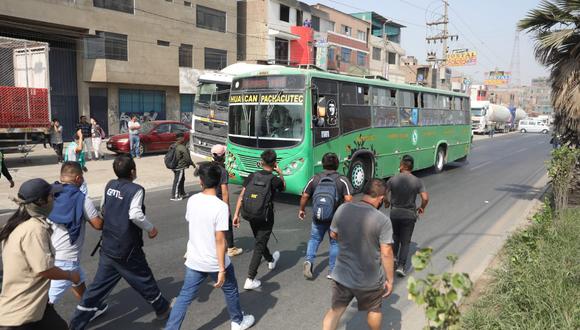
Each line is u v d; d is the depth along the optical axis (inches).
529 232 248.5
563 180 349.7
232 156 419.8
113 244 163.6
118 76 1057.5
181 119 1259.2
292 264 257.9
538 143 1427.2
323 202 221.1
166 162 440.5
